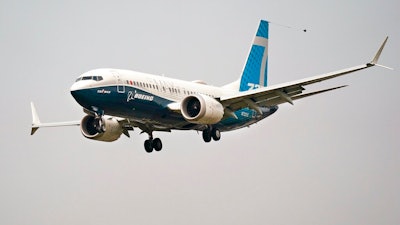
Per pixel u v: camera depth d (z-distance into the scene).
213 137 171.62
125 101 150.25
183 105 153.25
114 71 151.00
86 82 145.75
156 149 175.25
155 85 157.12
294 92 156.12
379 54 141.38
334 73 146.12
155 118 159.12
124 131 170.88
